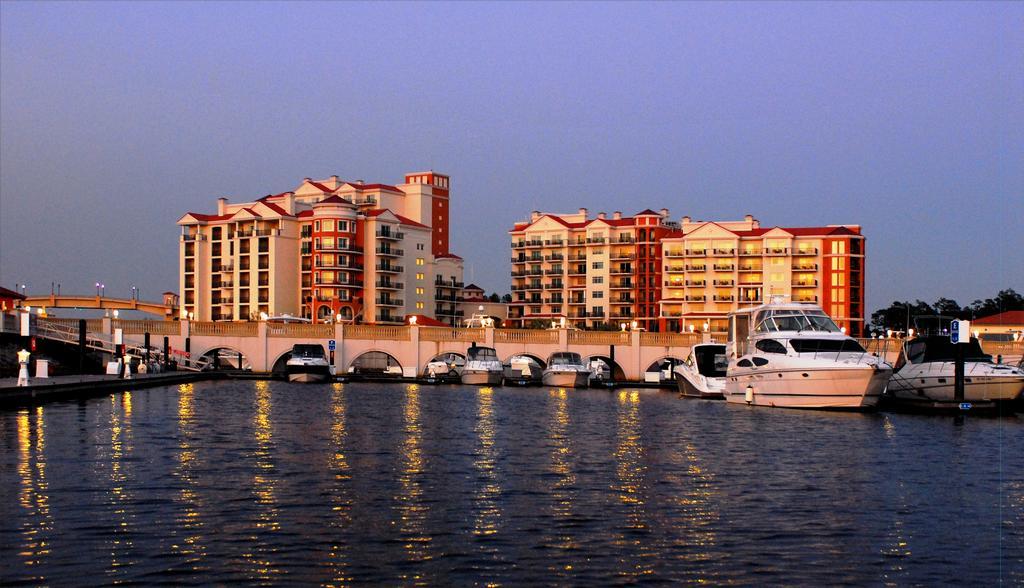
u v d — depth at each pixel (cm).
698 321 15788
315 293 15550
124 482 2842
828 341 6106
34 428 4191
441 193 18075
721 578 1966
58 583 1867
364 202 17038
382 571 1977
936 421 5134
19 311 8844
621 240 16575
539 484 2925
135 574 1928
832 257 15400
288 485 2838
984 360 6078
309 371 9362
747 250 15788
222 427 4416
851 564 2077
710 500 2709
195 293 16175
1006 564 2086
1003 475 3219
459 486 2867
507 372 10125
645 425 4869
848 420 5194
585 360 9788
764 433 4488
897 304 17962
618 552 2134
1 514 2395
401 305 16288
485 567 2011
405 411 5628
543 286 17112
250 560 2033
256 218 15700
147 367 8712
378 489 2795
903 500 2752
